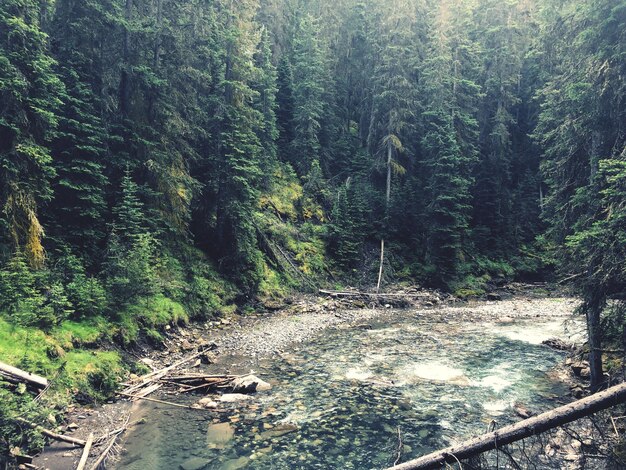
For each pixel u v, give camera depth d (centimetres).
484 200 4247
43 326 1312
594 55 1210
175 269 2292
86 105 1827
